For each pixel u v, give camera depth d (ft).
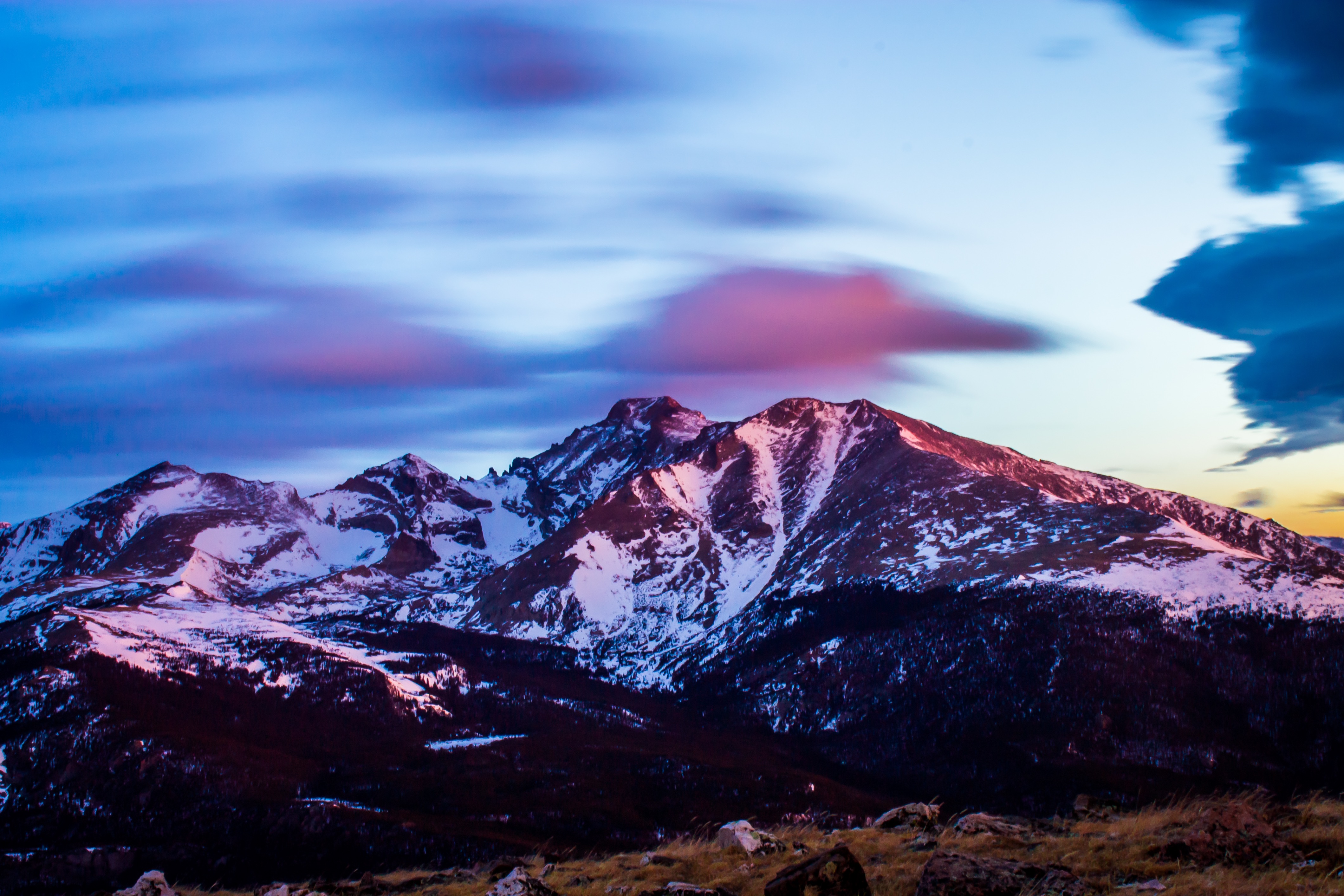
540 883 102.01
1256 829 83.61
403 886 127.03
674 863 111.24
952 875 79.36
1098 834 97.71
